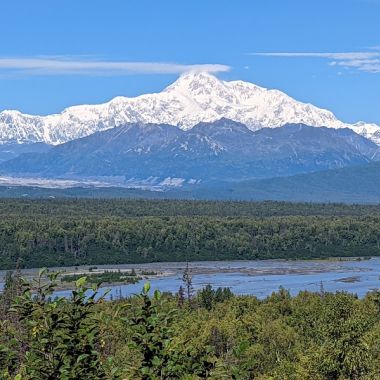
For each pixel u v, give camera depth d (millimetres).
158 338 30188
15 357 30328
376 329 136125
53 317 30562
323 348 110688
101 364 30281
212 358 30562
